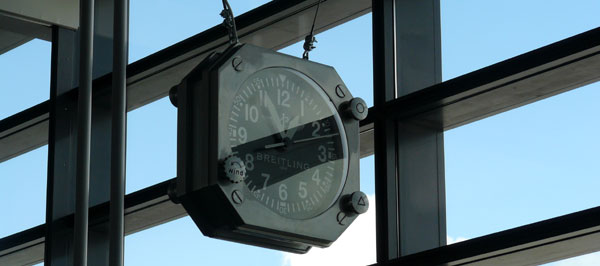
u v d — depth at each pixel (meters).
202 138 3.27
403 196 6.05
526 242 5.21
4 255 8.66
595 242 5.11
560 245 5.22
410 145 6.10
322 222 3.41
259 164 3.31
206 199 3.25
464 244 5.51
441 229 5.81
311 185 3.42
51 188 8.27
